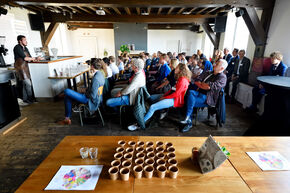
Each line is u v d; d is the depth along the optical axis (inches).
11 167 73.2
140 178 39.0
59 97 168.2
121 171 39.6
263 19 143.7
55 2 139.3
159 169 40.9
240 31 215.8
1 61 157.6
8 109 104.7
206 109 144.5
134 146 49.9
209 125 114.1
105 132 103.7
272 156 46.6
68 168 41.9
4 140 94.2
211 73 109.7
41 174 39.9
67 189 35.7
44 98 157.6
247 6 136.4
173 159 43.4
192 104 102.5
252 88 136.3
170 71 145.3
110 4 141.4
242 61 157.4
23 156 80.6
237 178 39.0
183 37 412.2
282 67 112.6
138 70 100.0
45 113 132.0
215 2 137.3
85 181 37.9
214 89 99.6
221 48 245.1
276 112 93.6
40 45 248.1
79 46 405.4
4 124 102.1
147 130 106.3
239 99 156.5
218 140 54.4
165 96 108.2
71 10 228.2
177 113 132.3
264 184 37.4
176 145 51.9
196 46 416.8
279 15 130.0
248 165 43.1
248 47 174.9
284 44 126.0
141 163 42.4
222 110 103.7
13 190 61.8
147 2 140.9
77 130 105.9
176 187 36.4
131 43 367.6
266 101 99.4
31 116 126.3
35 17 210.1
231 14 222.7
